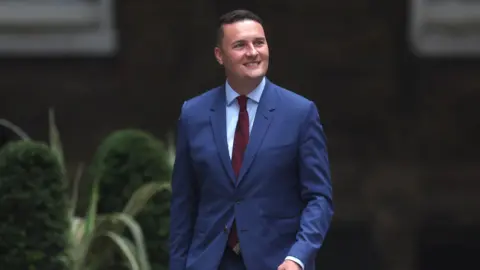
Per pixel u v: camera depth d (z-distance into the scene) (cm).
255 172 1177
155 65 2975
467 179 2989
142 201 1706
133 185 1762
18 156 1631
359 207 2975
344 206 2978
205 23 2962
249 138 1188
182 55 2975
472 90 2986
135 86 2975
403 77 2980
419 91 2983
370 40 2975
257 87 1205
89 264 1681
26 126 2972
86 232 1673
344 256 2986
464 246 3017
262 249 1170
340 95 2980
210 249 1188
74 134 2969
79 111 2975
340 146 2986
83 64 2983
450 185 2989
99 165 1773
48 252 1625
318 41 2972
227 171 1184
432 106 2989
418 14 2952
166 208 1753
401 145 2989
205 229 1201
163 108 2978
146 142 1788
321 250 2983
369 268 2986
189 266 1207
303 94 2972
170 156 1922
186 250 1242
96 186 1702
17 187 1622
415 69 2983
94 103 2978
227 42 1182
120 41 2983
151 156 1777
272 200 1180
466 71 2989
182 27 2972
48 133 2972
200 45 2966
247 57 1173
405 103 2986
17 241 1612
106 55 2980
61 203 1653
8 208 1616
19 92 2975
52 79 2978
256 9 2962
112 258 1689
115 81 2980
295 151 1184
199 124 1216
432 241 3023
